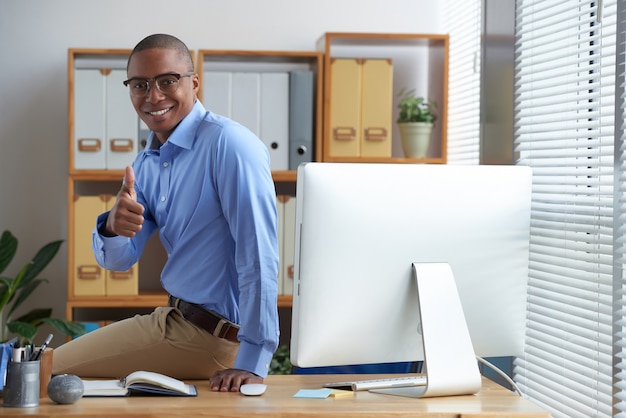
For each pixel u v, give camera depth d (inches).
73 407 69.9
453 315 77.0
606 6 99.3
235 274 87.5
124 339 87.8
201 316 86.4
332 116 166.6
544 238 113.1
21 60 174.1
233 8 178.7
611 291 96.8
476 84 156.6
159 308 90.0
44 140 174.9
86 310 175.5
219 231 86.3
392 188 76.2
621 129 94.4
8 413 67.6
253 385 77.7
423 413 70.5
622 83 94.9
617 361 94.2
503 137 125.3
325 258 74.4
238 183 82.5
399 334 77.9
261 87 165.6
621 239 93.2
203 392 77.7
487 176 79.8
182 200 87.3
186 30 177.5
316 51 172.1
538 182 113.7
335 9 181.2
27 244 175.2
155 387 75.6
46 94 174.6
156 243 177.2
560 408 108.0
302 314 74.6
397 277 76.9
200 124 87.9
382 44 177.3
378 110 167.0
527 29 119.7
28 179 174.9
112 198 162.1
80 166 162.1
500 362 124.0
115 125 162.2
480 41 139.6
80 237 161.6
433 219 77.6
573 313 103.9
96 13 175.2
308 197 73.7
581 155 104.0
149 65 85.8
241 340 82.3
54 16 174.4
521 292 82.1
